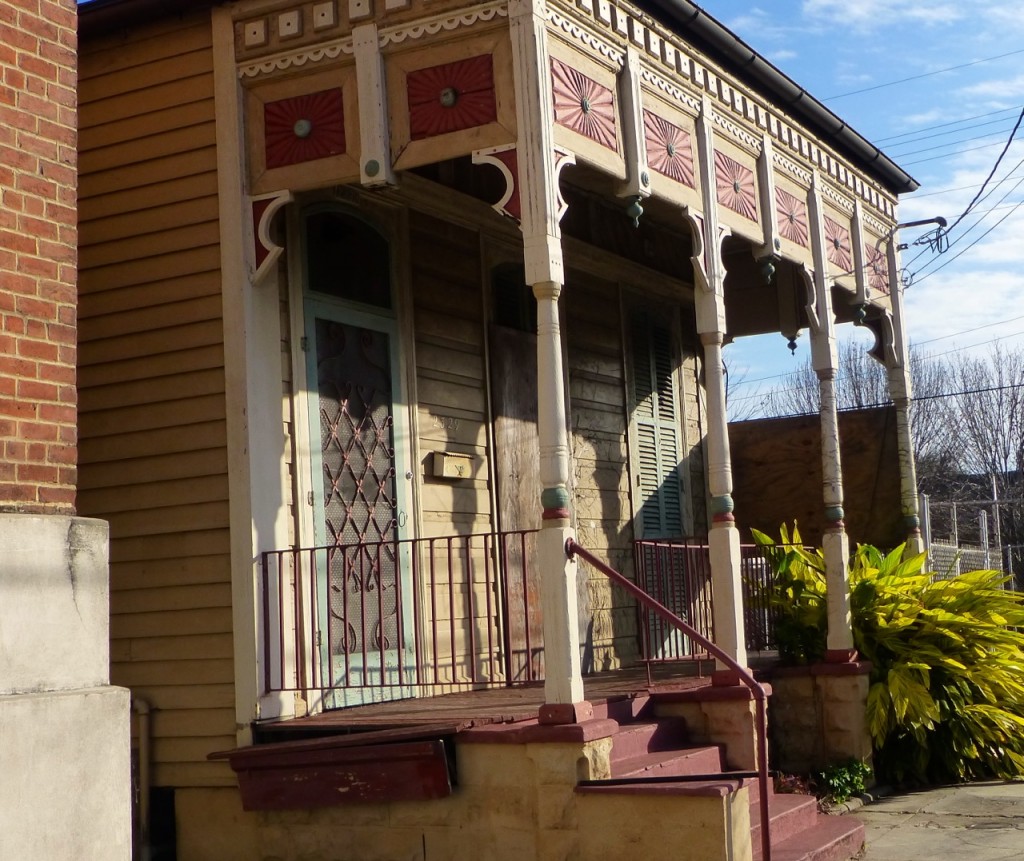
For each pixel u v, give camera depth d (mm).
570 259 10992
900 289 12648
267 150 7719
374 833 7105
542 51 6996
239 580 7562
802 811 7879
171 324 7922
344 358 8492
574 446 10875
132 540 7938
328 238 8516
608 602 11047
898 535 13969
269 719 7539
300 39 7609
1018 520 39094
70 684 4996
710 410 8430
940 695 10375
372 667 8383
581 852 6551
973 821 8680
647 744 7727
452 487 9336
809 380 46250
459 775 6906
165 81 8102
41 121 5297
